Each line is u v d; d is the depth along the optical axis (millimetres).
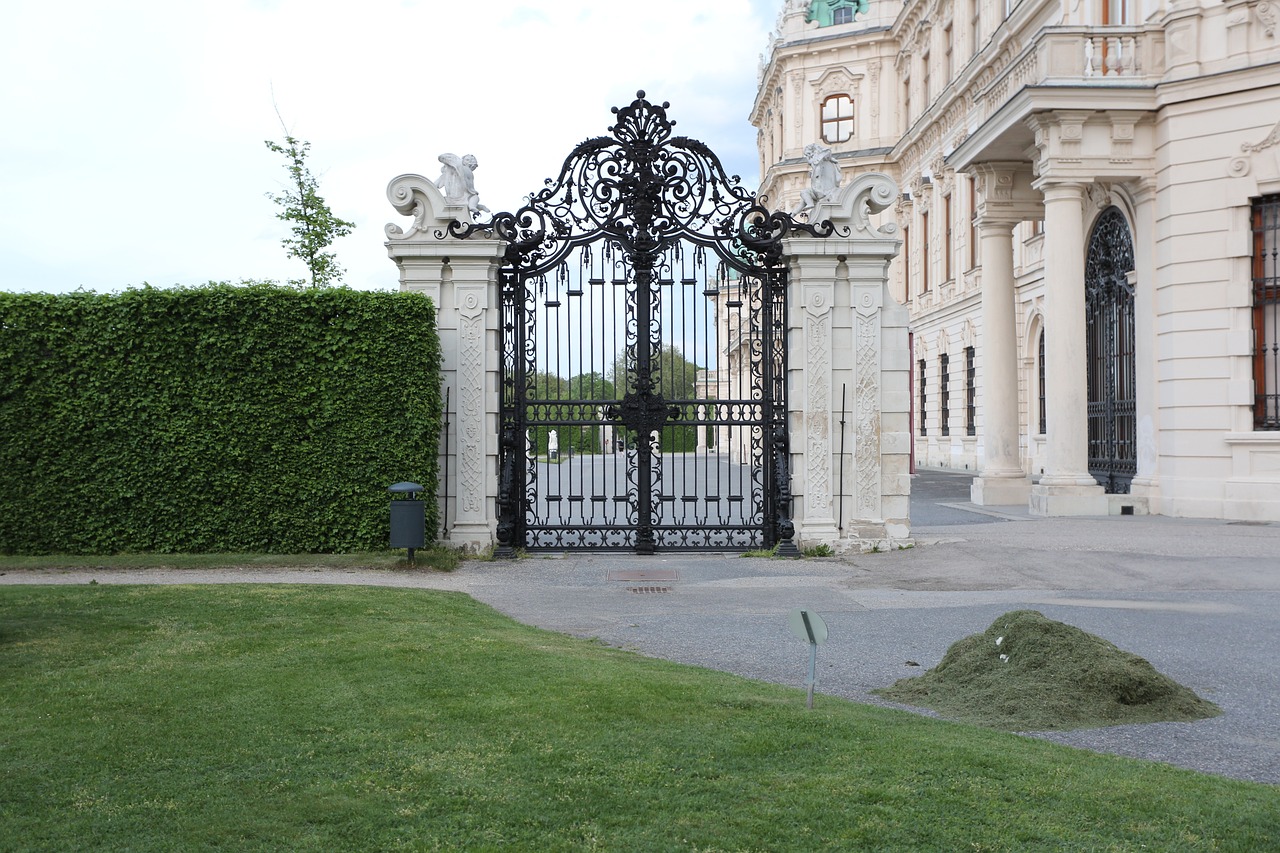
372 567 12938
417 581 12039
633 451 14539
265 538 13680
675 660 7918
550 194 14352
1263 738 5910
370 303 13750
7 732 5547
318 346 13742
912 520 18594
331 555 13516
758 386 14703
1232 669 7539
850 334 14320
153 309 13688
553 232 14352
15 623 8516
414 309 13766
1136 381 19688
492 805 4477
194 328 13711
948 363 39719
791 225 14258
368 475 13672
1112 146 19141
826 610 10164
